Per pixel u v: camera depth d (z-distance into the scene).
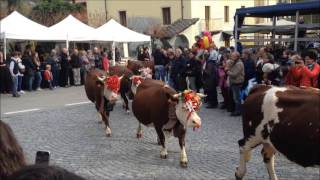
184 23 40.53
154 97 8.02
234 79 12.36
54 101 17.16
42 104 16.34
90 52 24.23
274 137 5.60
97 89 10.49
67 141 10.12
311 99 5.27
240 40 17.14
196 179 7.07
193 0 41.28
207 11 42.88
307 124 5.17
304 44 15.84
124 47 41.16
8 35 21.38
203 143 9.46
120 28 26.44
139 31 43.84
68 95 19.11
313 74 8.61
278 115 5.50
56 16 45.06
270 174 6.27
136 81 11.48
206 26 42.16
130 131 10.95
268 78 11.02
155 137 10.20
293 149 5.39
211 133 10.45
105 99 10.41
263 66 11.16
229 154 8.52
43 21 44.72
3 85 20.08
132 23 44.75
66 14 45.50
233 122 11.77
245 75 12.28
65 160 8.47
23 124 12.38
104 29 25.86
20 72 19.45
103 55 24.34
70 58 23.38
